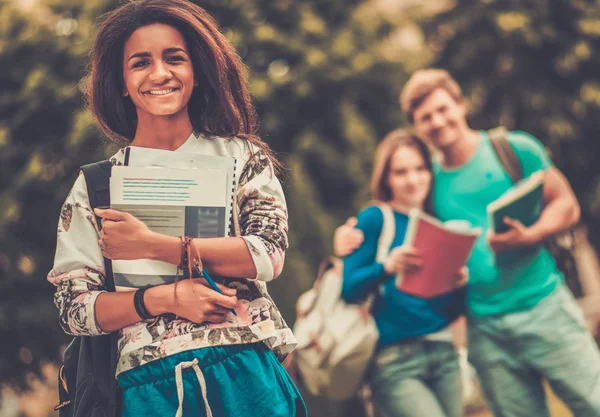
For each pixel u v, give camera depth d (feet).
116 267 10.55
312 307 20.94
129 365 10.39
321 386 20.57
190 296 10.23
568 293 20.92
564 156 58.49
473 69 58.70
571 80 58.54
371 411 20.89
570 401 20.47
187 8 10.95
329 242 51.44
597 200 57.47
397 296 20.20
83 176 10.73
